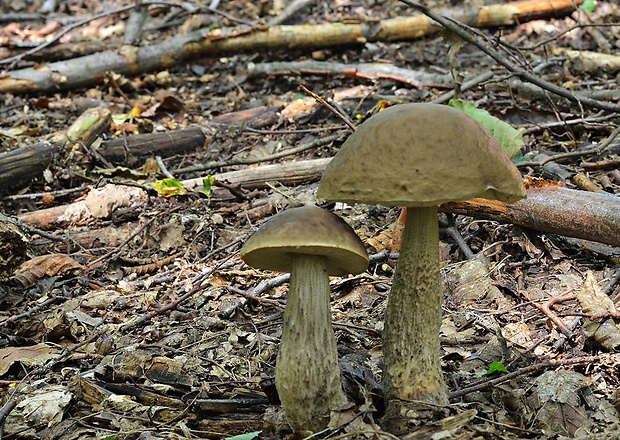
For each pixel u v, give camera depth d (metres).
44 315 0.90
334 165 0.66
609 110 1.08
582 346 0.80
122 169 1.17
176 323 0.87
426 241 0.68
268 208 1.05
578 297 0.82
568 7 1.64
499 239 0.94
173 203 1.10
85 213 1.08
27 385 0.79
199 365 0.79
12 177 1.15
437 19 1.06
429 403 0.69
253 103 1.47
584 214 0.88
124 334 0.85
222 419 0.74
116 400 0.75
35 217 1.08
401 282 0.69
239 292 0.89
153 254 1.00
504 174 0.65
